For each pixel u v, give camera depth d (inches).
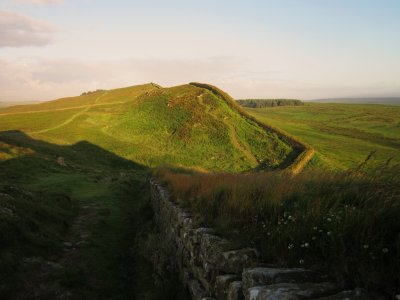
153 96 3816.4
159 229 558.6
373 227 190.7
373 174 268.2
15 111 4630.9
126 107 3767.2
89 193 882.1
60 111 3880.4
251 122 2999.5
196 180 516.7
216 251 251.6
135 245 498.3
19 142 1679.4
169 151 2516.0
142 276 395.9
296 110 6860.2
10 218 421.7
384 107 7234.3
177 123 3029.0
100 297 343.9
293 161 2235.5
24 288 322.3
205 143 2620.6
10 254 358.0
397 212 194.4
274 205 281.3
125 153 2380.7
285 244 217.5
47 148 1827.0
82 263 410.0
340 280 167.5
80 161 1827.0
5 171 991.6
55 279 350.6
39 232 451.8
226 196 354.0
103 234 543.5
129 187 1044.5
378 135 3831.2
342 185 282.7
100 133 2942.9
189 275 318.3
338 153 2632.9
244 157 2379.4
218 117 3065.9
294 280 177.8
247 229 268.1
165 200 527.5
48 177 1049.5
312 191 285.7
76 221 595.8
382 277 156.0
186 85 4099.4
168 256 425.7
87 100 4891.7
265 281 178.9
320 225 216.1
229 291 201.9
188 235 339.3
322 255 197.6
